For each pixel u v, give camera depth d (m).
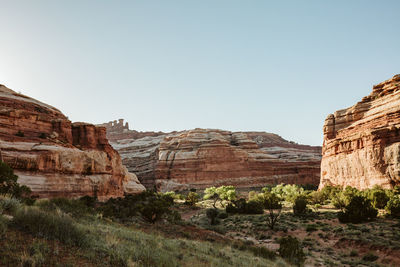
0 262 5.97
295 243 21.42
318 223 38.62
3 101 58.66
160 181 155.25
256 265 13.41
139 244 11.16
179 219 37.16
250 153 171.00
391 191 52.22
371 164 64.50
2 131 50.59
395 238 26.77
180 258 10.95
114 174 73.00
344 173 78.38
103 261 7.75
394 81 87.38
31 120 58.22
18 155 46.72
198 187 152.50
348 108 101.12
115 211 32.38
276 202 42.75
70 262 7.00
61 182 51.28
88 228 11.41
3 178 29.95
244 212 57.59
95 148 71.31
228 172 158.50
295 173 162.62
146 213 29.20
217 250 15.45
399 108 65.62
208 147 163.38
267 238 32.81
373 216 37.06
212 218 45.72
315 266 19.84
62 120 65.19
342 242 28.42
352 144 75.81
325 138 102.81
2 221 8.30
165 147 175.12
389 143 62.06
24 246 7.12
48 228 8.60
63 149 55.50
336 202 55.66
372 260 23.17
